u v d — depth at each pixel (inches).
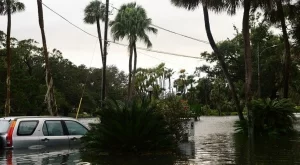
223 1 804.6
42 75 2844.5
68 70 3358.8
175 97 695.1
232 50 1962.4
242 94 1857.8
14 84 2119.8
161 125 525.7
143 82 3043.8
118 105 536.4
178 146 595.5
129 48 1654.8
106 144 506.9
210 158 462.6
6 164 406.9
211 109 3767.2
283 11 1122.7
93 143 506.9
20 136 489.1
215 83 3614.7
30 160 432.8
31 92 2242.9
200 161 438.9
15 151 481.1
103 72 1249.4
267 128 854.5
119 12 1654.8
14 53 2348.7
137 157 471.5
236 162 430.6
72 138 532.7
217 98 3582.7
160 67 3240.7
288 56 1072.8
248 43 815.1
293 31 1185.4
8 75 1481.3
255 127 862.5
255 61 1797.5
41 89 2450.8
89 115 3531.0
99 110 526.9
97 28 1529.3
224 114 3432.6
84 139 526.3
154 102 622.5
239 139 727.7
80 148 533.3
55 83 3159.5
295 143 634.8
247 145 612.1
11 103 2148.1
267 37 1692.9
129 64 1658.5
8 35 1467.8
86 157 463.2
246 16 811.4
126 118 511.5
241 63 1950.1
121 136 501.4
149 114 518.9
